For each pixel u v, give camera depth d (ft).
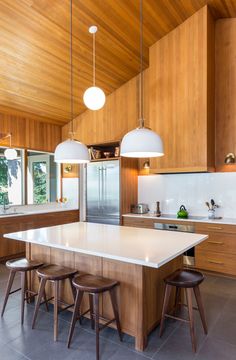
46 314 9.33
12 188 17.43
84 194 19.58
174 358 6.97
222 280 12.44
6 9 10.30
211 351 7.26
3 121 16.39
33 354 7.16
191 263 13.65
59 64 13.87
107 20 12.22
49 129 19.35
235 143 13.91
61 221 18.48
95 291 6.88
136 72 16.84
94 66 14.97
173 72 14.20
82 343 7.62
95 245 7.77
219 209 14.60
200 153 13.29
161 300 8.45
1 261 15.17
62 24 11.70
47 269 8.46
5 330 8.30
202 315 8.05
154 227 14.88
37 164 18.92
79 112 19.10
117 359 6.93
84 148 9.07
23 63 13.03
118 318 7.59
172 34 14.24
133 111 17.29
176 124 14.05
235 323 8.69
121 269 7.73
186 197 15.76
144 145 7.32
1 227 14.88
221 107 14.25
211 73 13.80
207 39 13.21
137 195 17.70
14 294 10.93
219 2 12.84
